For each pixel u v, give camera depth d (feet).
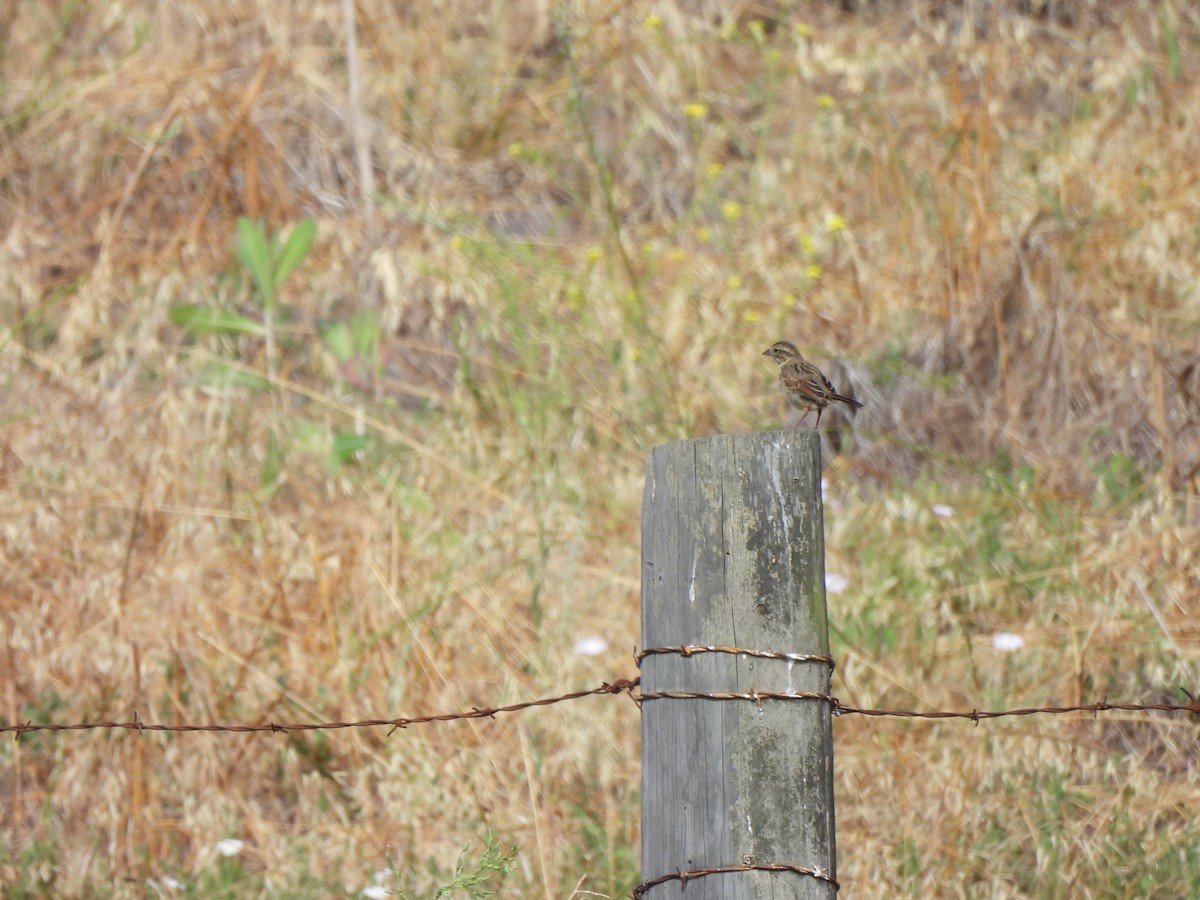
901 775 33.12
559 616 39.34
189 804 34.01
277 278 51.34
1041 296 51.16
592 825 32.40
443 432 48.16
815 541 19.58
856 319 53.72
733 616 19.43
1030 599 39.99
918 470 49.06
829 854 19.26
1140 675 36.86
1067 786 32.78
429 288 55.83
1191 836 31.09
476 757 33.88
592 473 45.78
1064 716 35.40
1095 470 46.57
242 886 32.14
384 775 33.83
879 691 36.17
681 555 19.72
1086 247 52.65
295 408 50.24
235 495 44.45
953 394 50.19
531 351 50.29
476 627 38.78
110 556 41.45
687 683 19.49
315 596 39.75
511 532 42.78
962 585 39.81
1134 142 58.34
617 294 53.36
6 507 43.11
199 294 53.57
